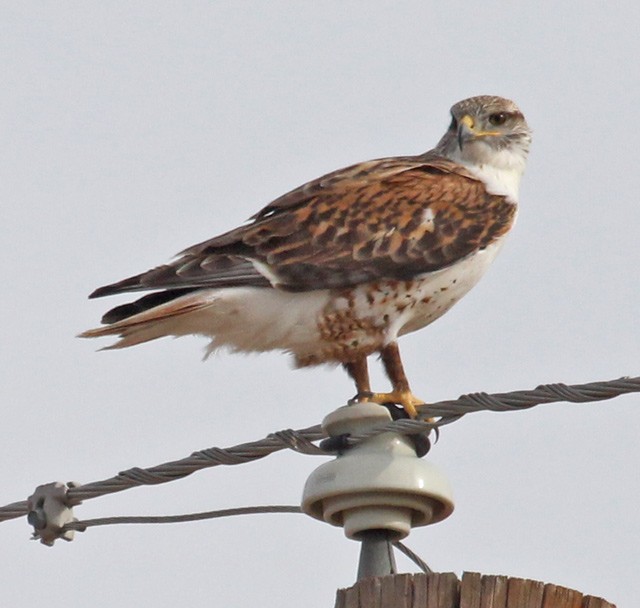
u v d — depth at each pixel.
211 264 12.52
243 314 12.55
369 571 10.15
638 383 9.93
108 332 12.28
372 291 12.87
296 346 12.94
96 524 11.98
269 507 11.95
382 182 13.63
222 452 11.09
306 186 13.59
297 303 12.68
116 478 11.56
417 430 10.32
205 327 12.62
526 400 10.27
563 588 8.61
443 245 13.27
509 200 14.02
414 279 13.02
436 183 13.81
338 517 10.41
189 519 12.01
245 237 12.74
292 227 12.95
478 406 10.44
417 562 11.63
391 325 13.00
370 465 10.13
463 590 8.59
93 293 12.41
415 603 8.63
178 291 12.48
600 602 8.60
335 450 10.50
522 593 8.59
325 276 12.72
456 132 14.68
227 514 11.98
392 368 12.91
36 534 11.94
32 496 11.92
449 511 10.31
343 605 8.77
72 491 11.84
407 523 10.20
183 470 11.22
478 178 14.15
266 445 10.94
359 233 13.06
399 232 13.19
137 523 12.07
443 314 13.55
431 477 10.16
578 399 10.12
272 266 12.62
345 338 12.91
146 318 12.22
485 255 13.53
